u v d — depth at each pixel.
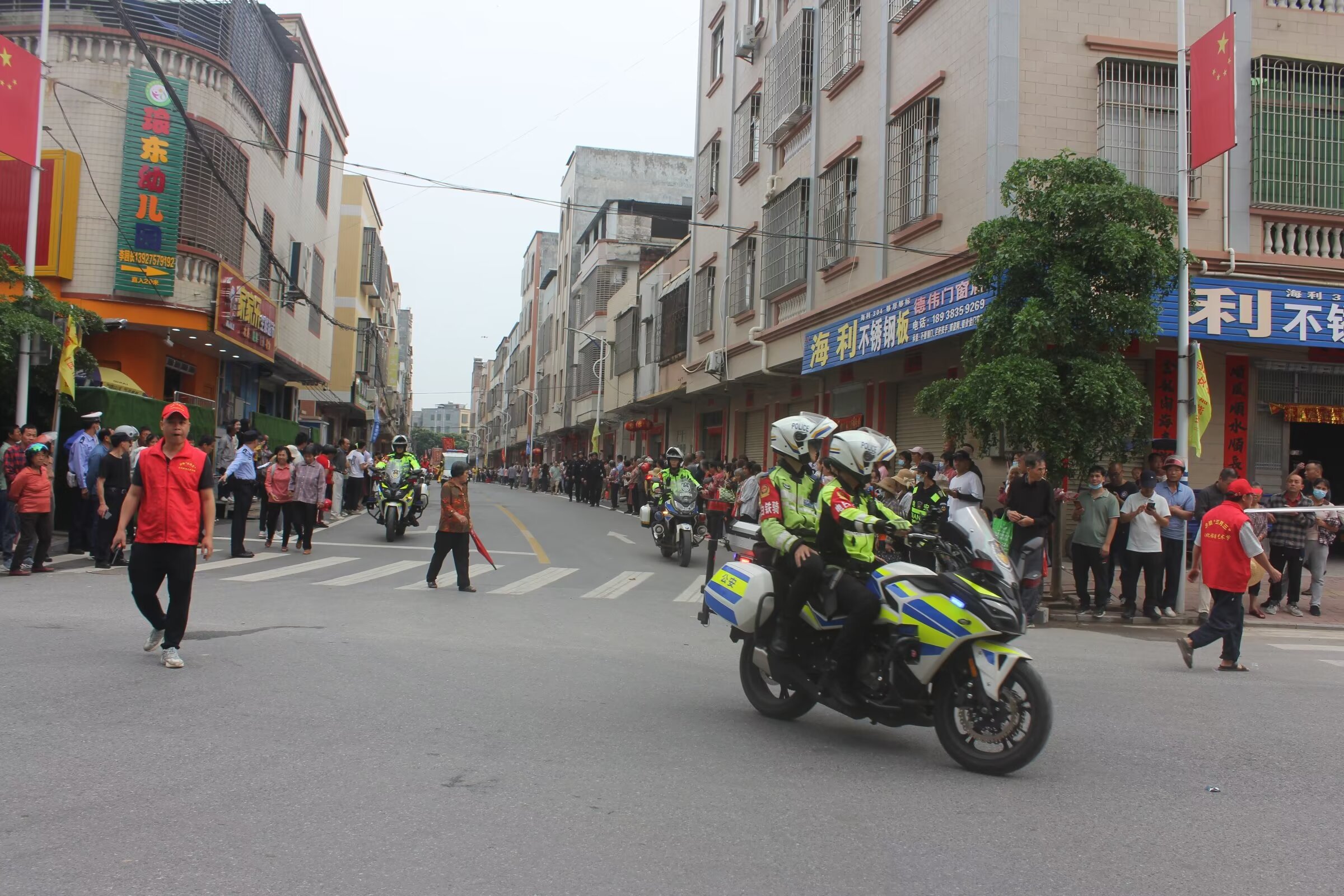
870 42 18.53
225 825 4.01
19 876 3.46
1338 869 3.98
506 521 24.19
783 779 4.97
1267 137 14.95
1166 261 11.23
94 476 12.50
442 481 11.76
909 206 16.83
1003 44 14.35
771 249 22.81
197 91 19.69
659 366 34.22
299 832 3.96
